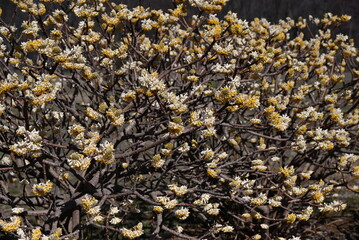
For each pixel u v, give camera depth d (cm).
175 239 494
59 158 288
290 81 393
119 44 381
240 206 459
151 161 291
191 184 400
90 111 270
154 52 397
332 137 351
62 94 357
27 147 246
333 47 450
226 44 367
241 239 479
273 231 466
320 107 461
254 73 327
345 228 537
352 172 359
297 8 2036
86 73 294
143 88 259
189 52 379
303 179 466
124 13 327
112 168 334
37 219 378
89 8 334
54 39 282
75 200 301
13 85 243
